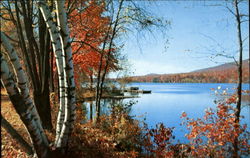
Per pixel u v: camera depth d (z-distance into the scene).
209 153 4.93
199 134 5.34
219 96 5.44
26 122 2.51
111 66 9.27
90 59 8.59
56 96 7.60
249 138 5.13
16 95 2.36
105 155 4.38
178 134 9.37
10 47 2.33
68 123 3.18
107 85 20.30
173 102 25.28
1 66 2.15
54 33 3.06
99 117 7.77
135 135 6.43
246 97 12.44
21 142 2.94
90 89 13.37
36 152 2.79
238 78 5.18
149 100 28.17
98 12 6.67
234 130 4.78
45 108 5.41
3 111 8.73
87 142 4.64
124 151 5.27
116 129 6.66
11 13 5.12
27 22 5.32
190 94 41.31
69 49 2.97
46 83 5.53
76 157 3.64
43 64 5.50
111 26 7.93
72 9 6.03
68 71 3.01
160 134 4.91
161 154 4.75
